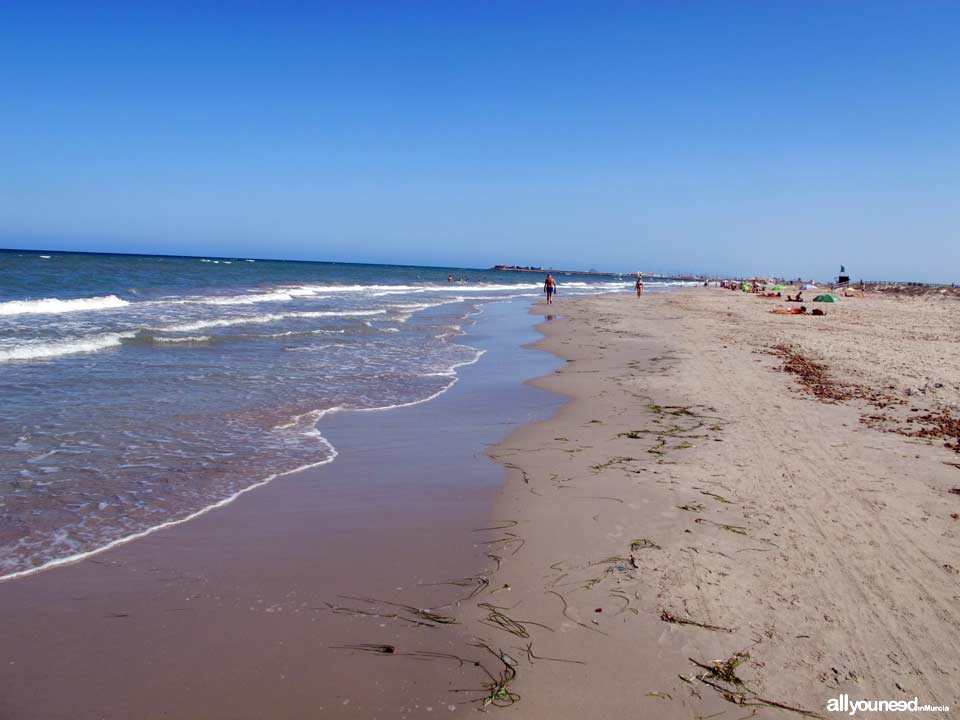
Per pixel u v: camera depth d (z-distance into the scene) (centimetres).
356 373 1255
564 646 353
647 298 5234
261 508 558
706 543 481
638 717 298
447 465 696
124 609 387
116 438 742
